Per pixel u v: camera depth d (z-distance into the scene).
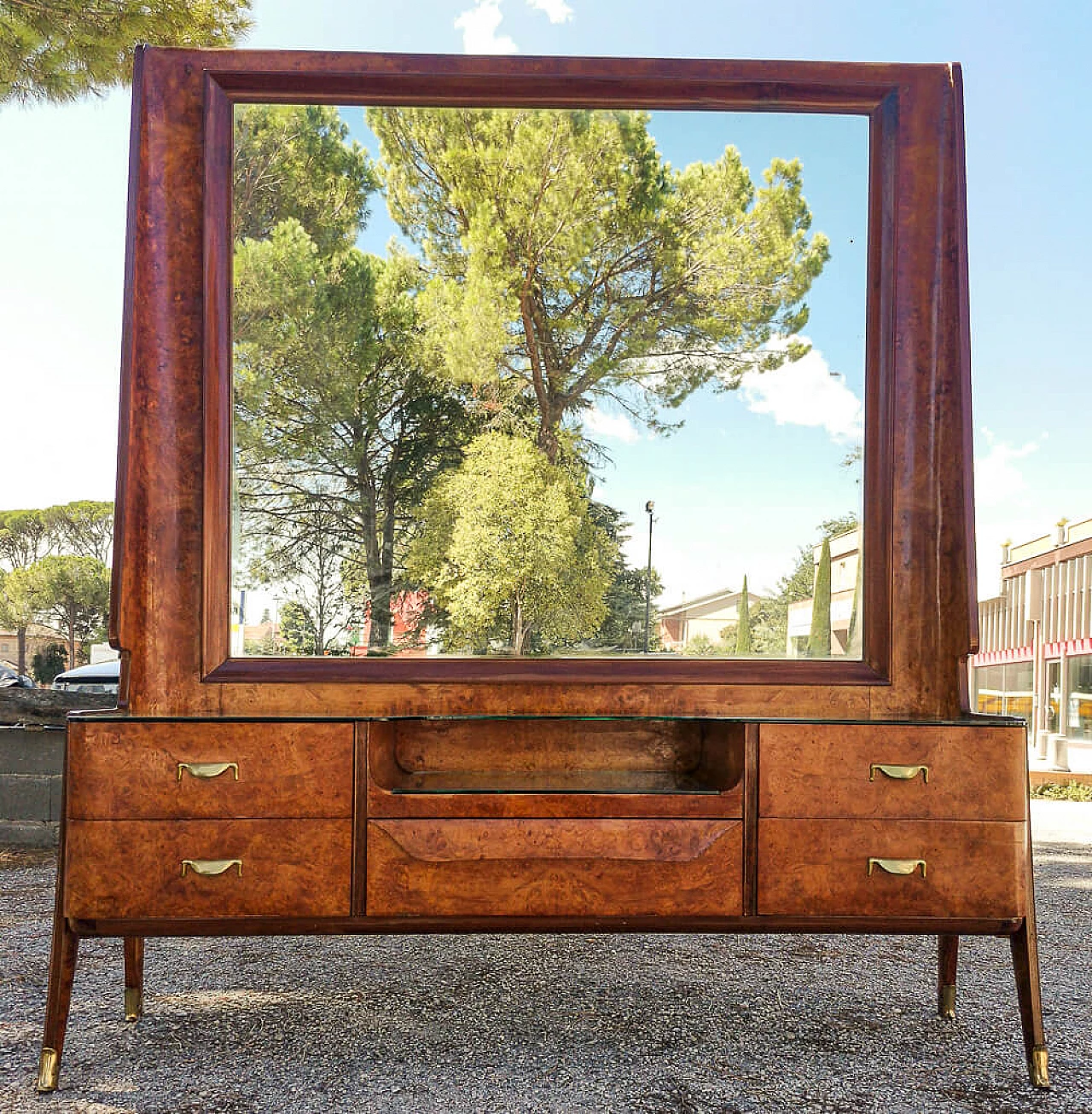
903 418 2.04
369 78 2.06
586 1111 1.63
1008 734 1.86
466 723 2.21
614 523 2.21
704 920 1.83
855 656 2.13
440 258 2.20
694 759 2.25
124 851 1.77
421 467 2.20
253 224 2.14
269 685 1.96
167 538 1.97
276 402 2.16
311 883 1.80
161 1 4.46
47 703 4.09
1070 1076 1.82
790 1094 1.71
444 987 2.34
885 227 2.09
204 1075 1.78
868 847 1.83
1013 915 1.82
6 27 4.33
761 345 2.20
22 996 2.25
